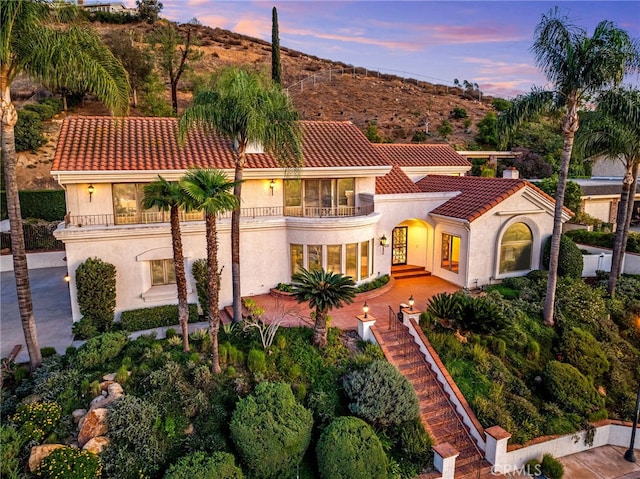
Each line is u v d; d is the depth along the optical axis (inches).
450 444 509.0
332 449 436.5
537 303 792.9
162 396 481.1
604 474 521.3
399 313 684.7
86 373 536.1
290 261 859.4
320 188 882.1
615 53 633.6
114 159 734.5
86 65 545.6
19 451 415.8
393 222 944.3
